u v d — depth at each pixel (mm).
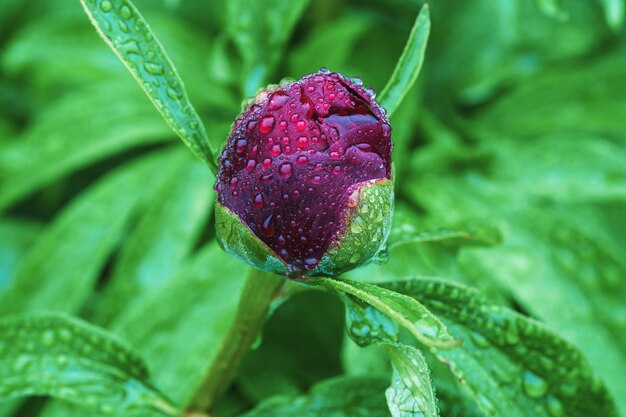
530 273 477
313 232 302
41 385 365
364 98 302
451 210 519
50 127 557
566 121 586
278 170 296
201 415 368
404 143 517
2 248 566
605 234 520
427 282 338
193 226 500
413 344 420
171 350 442
